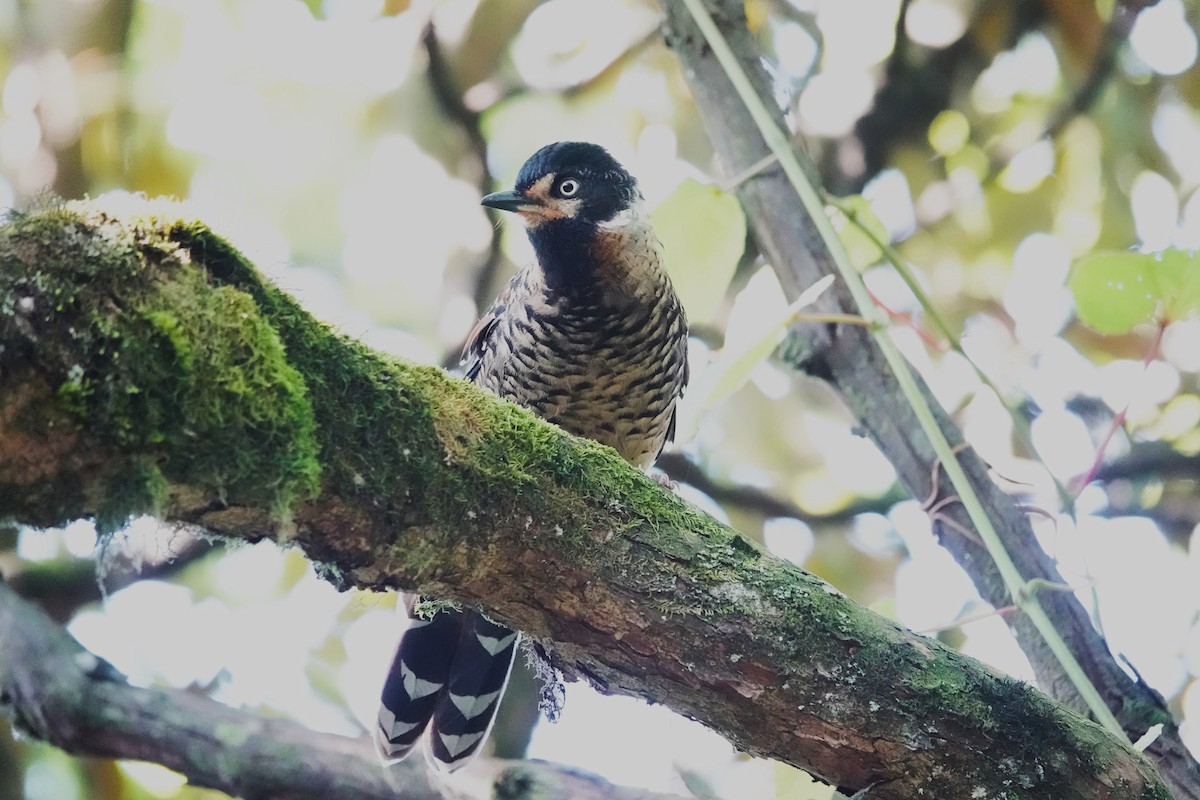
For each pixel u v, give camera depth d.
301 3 11.89
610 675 5.33
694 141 11.60
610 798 6.85
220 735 6.96
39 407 3.69
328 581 4.83
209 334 3.94
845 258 6.89
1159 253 6.52
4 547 9.65
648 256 8.59
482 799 6.94
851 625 5.11
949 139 11.52
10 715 7.04
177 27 11.89
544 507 4.81
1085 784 5.19
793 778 6.63
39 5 10.61
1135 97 11.05
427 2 11.34
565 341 8.59
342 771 6.99
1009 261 11.43
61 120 10.48
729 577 5.04
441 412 4.64
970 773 5.13
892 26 11.38
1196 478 10.48
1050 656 6.79
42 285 3.69
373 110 12.04
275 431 4.09
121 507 3.86
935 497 7.25
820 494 11.98
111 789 9.66
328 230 12.45
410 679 8.09
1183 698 10.16
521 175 8.77
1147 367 6.71
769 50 11.64
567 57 11.89
